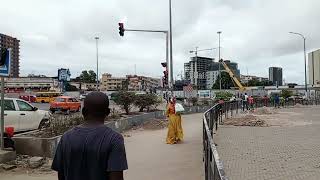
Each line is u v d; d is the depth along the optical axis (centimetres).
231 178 914
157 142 1580
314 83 12519
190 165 1066
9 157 1081
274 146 1442
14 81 11356
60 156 305
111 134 301
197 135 1816
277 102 5331
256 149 1365
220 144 1495
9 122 1634
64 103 4016
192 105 4438
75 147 297
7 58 1099
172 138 1543
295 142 1558
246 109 4212
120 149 296
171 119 1549
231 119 2703
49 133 1380
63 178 308
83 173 294
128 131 2056
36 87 11175
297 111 4225
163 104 4922
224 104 2755
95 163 292
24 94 6775
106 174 293
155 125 2309
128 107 3002
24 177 942
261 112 3838
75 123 1680
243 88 8756
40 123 1784
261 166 1057
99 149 293
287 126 2314
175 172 980
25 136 1289
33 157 1109
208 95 8500
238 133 1903
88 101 319
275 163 1100
